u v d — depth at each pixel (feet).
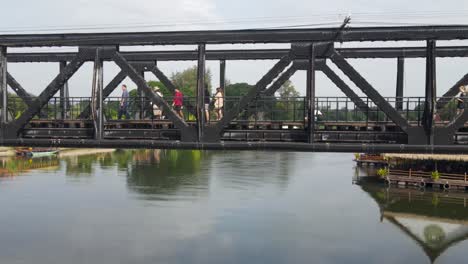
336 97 34.55
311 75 28.32
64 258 59.00
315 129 32.37
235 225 76.54
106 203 92.53
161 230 72.74
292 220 81.10
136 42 29.66
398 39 27.12
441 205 99.71
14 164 159.63
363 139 29.48
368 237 72.38
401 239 72.02
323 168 162.09
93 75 29.91
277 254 62.03
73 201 94.32
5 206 89.25
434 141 27.48
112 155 202.80
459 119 27.14
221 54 47.52
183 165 162.30
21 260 58.23
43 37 30.48
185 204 92.22
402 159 142.51
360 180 133.49
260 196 102.17
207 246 64.80
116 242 66.03
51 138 32.48
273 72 28.73
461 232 77.97
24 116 30.86
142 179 125.59
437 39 26.73
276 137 30.42
